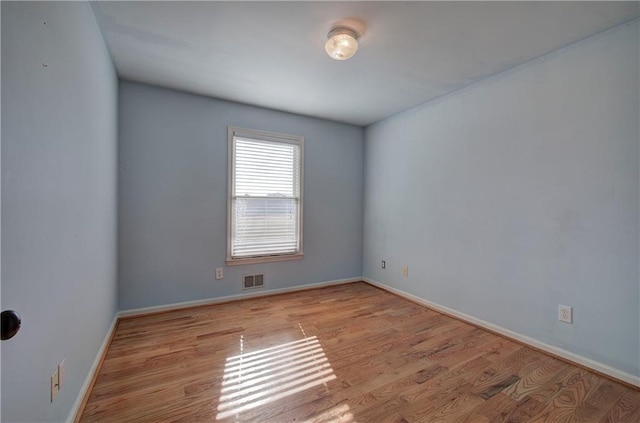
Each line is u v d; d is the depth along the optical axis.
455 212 2.88
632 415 1.50
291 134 3.60
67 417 1.33
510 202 2.40
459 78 2.60
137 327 2.54
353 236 4.15
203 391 1.67
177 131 2.95
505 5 1.65
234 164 3.26
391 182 3.71
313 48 2.15
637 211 1.75
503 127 2.46
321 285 3.89
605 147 1.87
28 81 0.97
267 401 1.60
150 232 2.84
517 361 2.03
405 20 1.80
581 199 1.98
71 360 1.37
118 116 2.66
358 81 2.69
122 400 1.59
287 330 2.52
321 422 1.44
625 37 1.79
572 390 1.71
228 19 1.82
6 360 0.84
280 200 3.57
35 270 1.02
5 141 0.84
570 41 2.00
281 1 1.65
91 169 1.71
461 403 1.59
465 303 2.77
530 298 2.27
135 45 2.12
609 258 1.86
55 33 1.19
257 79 2.67
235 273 3.29
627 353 1.78
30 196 0.99
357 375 1.85
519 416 1.50
